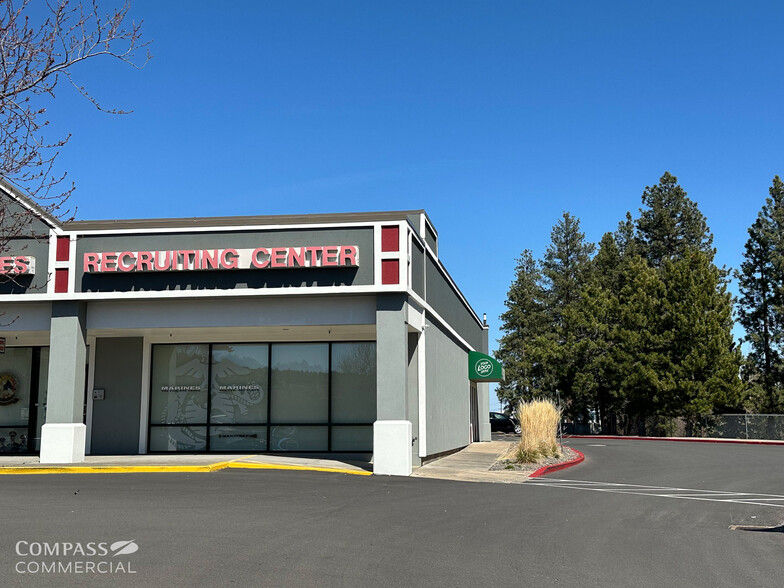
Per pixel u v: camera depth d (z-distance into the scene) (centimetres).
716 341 4431
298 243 1880
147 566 777
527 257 7088
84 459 1988
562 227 6912
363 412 2336
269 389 2348
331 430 2331
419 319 2059
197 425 2331
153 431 2320
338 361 2361
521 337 6781
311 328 2042
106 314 1950
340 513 1148
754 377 5166
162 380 2348
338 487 1477
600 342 5194
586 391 5138
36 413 2384
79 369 1914
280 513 1127
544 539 1002
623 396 4756
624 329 4825
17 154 741
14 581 714
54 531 946
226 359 2364
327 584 725
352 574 766
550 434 2494
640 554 925
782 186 5159
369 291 1839
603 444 3597
